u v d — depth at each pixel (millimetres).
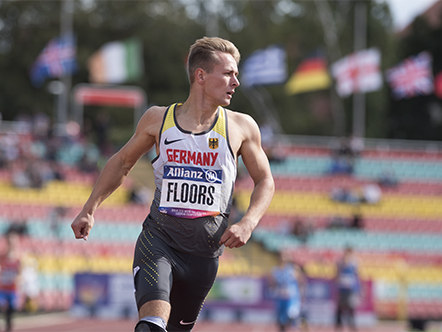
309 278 49250
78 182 73500
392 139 143625
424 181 83938
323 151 86375
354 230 67938
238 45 148875
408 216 74938
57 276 52000
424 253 67062
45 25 150500
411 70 92688
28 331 37812
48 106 144375
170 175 9906
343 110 140000
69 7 132625
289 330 43031
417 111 141250
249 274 56375
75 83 144875
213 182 9875
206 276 10062
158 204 10031
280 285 38688
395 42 146250
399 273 57344
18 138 79250
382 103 139125
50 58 92062
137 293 9492
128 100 89375
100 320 46281
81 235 10297
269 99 147000
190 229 9812
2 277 36812
